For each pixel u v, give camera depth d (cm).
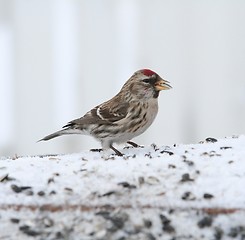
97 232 846
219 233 845
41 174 977
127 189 919
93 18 1756
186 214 866
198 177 947
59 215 876
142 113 1210
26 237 843
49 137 1259
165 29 1747
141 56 1750
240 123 1714
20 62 1781
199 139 1719
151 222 857
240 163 995
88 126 1221
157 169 973
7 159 1081
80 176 964
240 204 879
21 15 1781
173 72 1738
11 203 900
